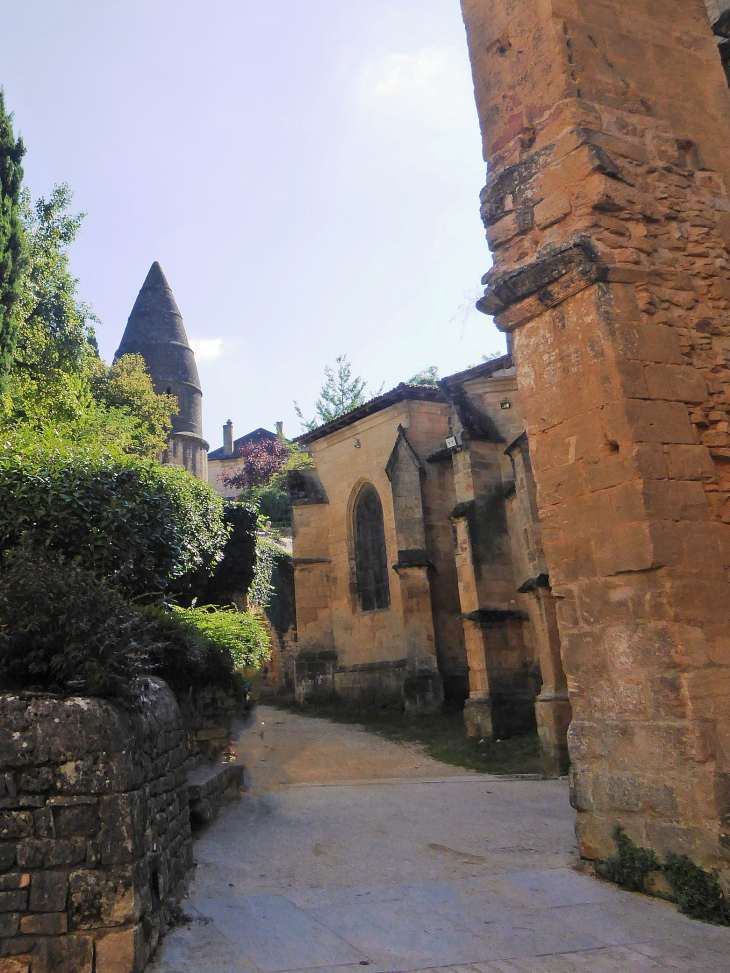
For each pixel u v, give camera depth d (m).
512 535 17.92
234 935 4.70
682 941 4.78
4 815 4.20
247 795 9.48
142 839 4.49
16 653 4.82
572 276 6.66
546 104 7.23
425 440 22.56
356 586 23.84
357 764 14.02
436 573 21.17
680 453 6.38
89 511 9.56
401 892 5.59
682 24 7.88
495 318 7.47
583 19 7.31
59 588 5.03
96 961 4.04
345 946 4.59
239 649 10.11
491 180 7.64
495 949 4.61
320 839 7.22
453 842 7.16
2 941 4.04
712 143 7.61
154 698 5.60
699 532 6.22
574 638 6.60
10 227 18.92
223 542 12.53
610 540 6.29
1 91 19.56
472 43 8.07
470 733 16.52
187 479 11.82
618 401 6.31
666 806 5.71
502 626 17.09
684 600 5.94
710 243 7.23
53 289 27.06
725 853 5.30
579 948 4.65
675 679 5.79
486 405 19.08
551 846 7.01
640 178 7.05
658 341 6.62
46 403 19.94
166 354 48.19
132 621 5.42
